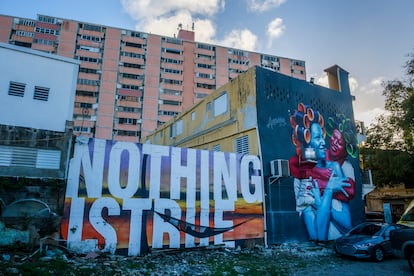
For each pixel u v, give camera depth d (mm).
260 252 11875
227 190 12852
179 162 11984
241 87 15859
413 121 20859
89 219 9734
